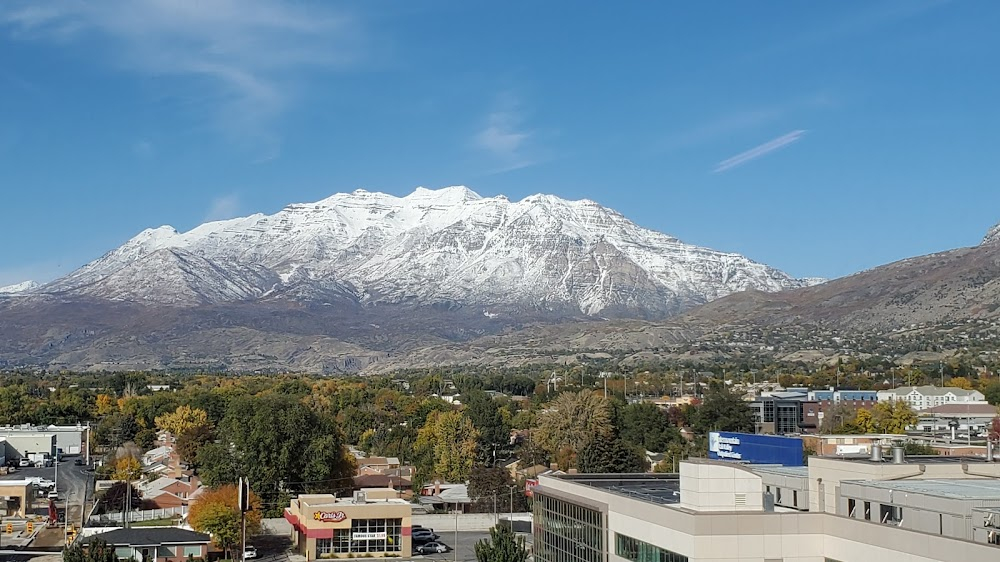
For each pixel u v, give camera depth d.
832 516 61.03
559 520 84.31
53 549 123.06
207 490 151.00
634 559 69.56
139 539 117.44
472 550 126.81
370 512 123.94
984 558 50.28
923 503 58.31
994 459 73.19
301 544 128.75
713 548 61.19
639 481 88.56
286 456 153.62
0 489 153.50
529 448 195.00
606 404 198.88
